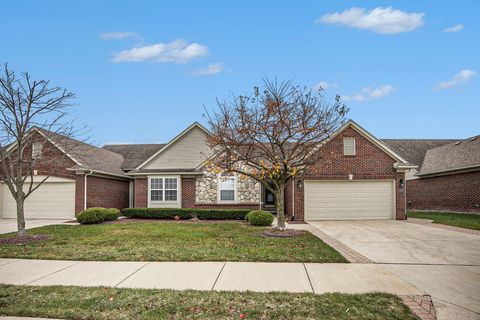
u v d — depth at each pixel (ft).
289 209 67.51
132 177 79.87
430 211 81.61
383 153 62.08
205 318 16.39
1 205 68.49
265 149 42.60
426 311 17.39
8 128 39.86
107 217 57.82
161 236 40.19
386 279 22.58
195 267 25.66
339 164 61.52
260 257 28.58
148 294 19.61
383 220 60.39
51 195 67.41
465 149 75.31
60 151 61.16
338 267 25.61
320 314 16.76
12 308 17.53
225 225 52.31
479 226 48.14
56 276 23.48
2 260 28.22
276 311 17.08
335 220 60.75
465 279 22.68
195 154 74.54
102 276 23.45
